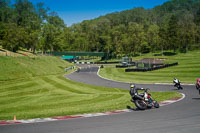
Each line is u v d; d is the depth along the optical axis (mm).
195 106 13953
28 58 69812
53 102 21359
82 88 34531
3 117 11398
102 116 11344
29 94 31391
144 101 13148
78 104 18641
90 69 76438
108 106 15258
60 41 143750
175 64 70250
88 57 166375
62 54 130875
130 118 10688
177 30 152125
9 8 135250
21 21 133250
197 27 163375
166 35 151000
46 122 10023
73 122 9961
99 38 162625
